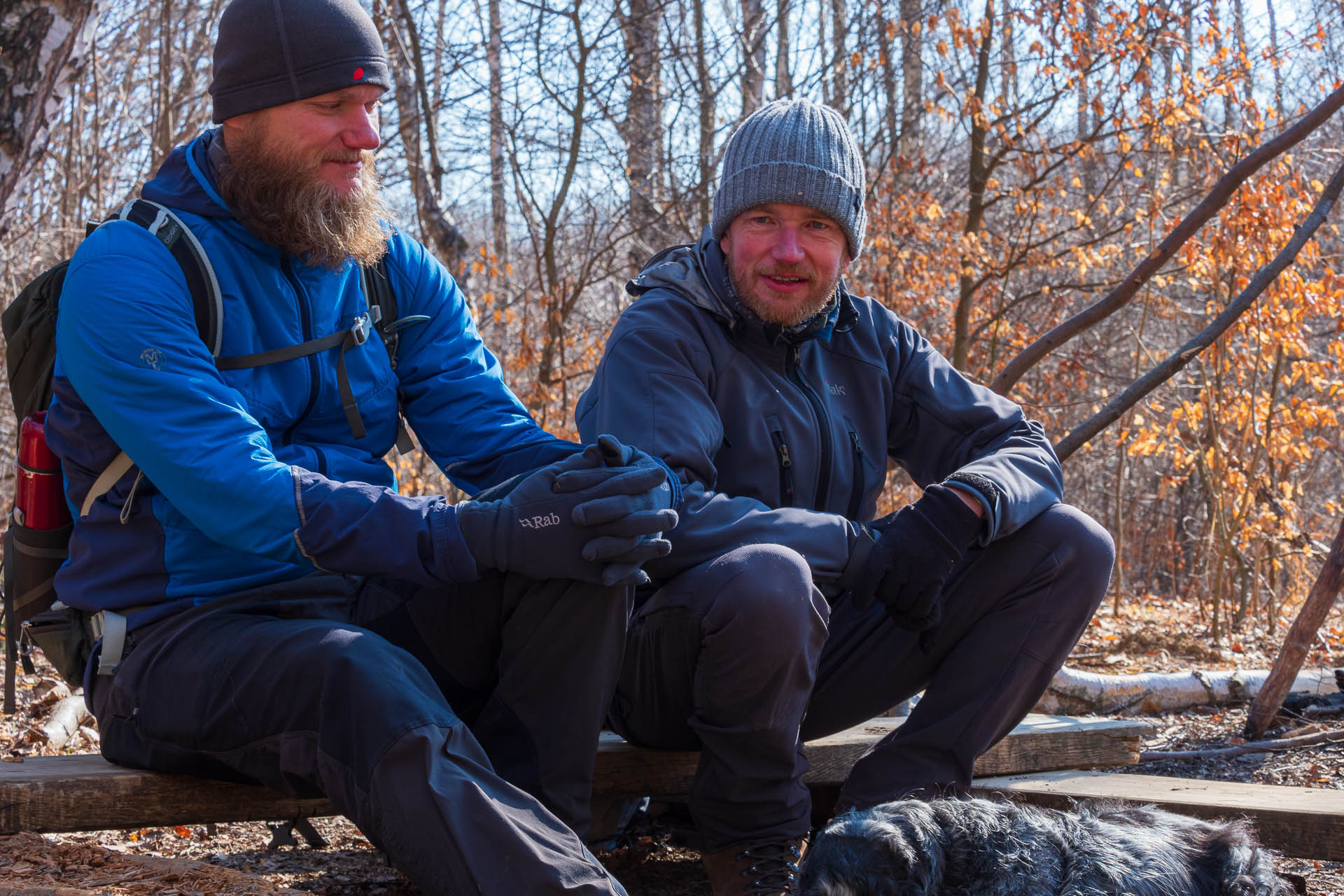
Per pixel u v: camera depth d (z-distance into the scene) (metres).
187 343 2.18
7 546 2.45
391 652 2.00
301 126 2.27
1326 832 2.57
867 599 2.50
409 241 2.70
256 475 2.08
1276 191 8.02
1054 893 1.78
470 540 2.07
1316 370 8.66
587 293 11.44
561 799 2.23
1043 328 11.83
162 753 2.21
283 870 2.93
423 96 9.67
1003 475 2.54
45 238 10.21
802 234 2.67
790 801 2.34
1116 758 3.25
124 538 2.28
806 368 2.86
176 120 11.93
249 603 2.27
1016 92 10.63
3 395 8.59
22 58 4.82
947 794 2.54
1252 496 8.55
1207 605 9.39
